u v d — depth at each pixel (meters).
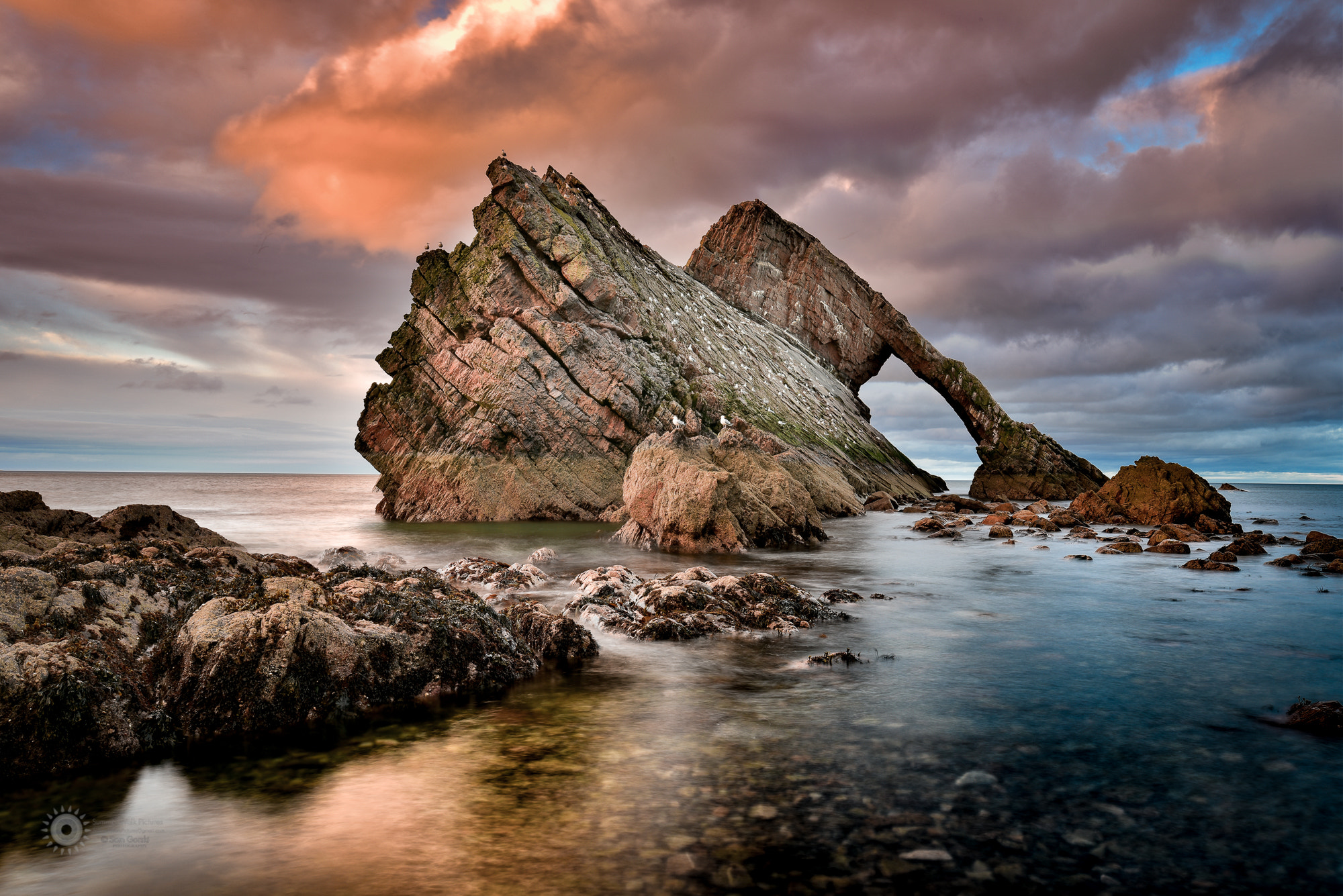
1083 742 7.60
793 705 8.84
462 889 4.88
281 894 4.86
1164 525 30.69
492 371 38.75
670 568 21.02
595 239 48.88
